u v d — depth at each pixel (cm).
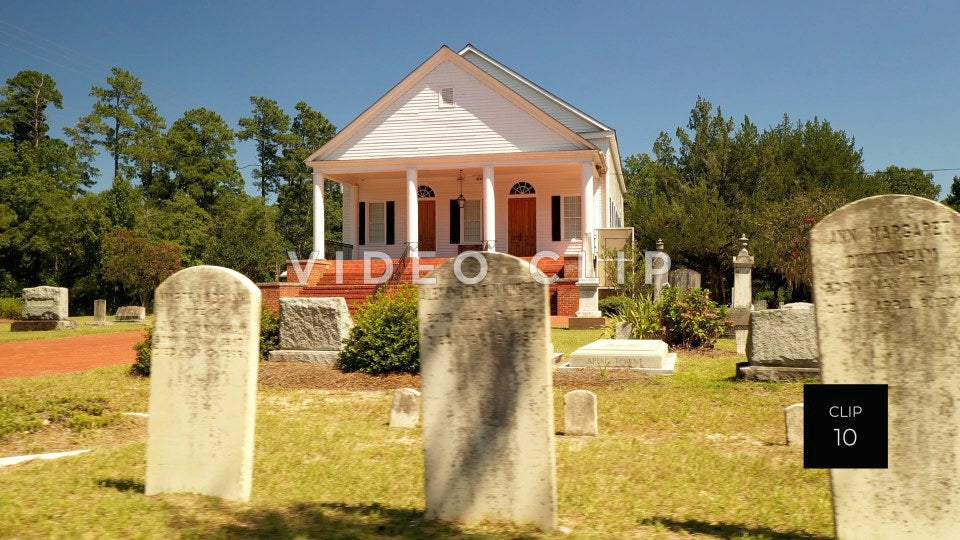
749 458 720
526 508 501
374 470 681
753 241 3878
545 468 498
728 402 1010
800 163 4341
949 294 434
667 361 1389
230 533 478
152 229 5447
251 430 564
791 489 616
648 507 569
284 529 488
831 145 4288
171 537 472
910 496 439
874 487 447
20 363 1656
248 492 561
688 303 1678
